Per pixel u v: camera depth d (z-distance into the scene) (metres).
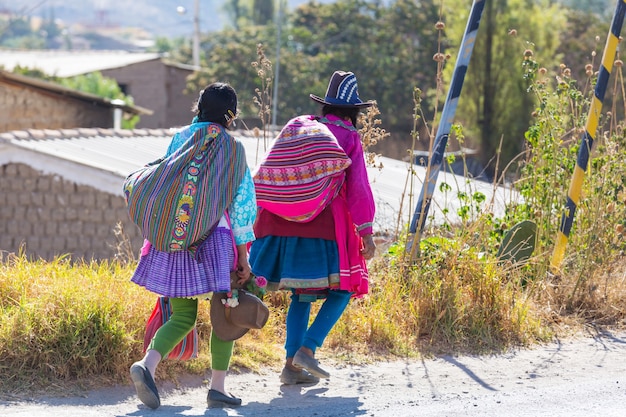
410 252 10.27
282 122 62.00
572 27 59.34
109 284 8.43
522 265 10.93
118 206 20.09
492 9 48.50
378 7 71.44
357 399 7.39
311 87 62.16
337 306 7.79
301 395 7.55
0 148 20.42
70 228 20.28
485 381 8.04
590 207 11.74
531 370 8.47
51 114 33.41
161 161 6.76
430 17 65.06
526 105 47.28
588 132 11.39
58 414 6.46
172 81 61.94
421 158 10.91
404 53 64.44
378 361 8.73
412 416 6.71
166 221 6.57
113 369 7.42
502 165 46.44
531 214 12.07
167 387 7.52
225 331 6.91
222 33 83.25
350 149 7.70
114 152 22.11
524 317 9.77
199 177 6.60
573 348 9.42
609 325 10.40
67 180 20.23
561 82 11.94
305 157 7.49
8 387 7.01
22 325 7.33
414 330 9.51
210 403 7.05
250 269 6.99
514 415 6.71
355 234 7.75
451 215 15.31
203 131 6.70
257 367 8.27
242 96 60.38
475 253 10.32
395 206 17.53
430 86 62.91
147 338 7.12
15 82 31.12
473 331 9.50
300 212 7.54
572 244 11.69
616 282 11.14
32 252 20.44
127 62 58.72
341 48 66.00
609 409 6.88
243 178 6.75
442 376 8.21
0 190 20.48
